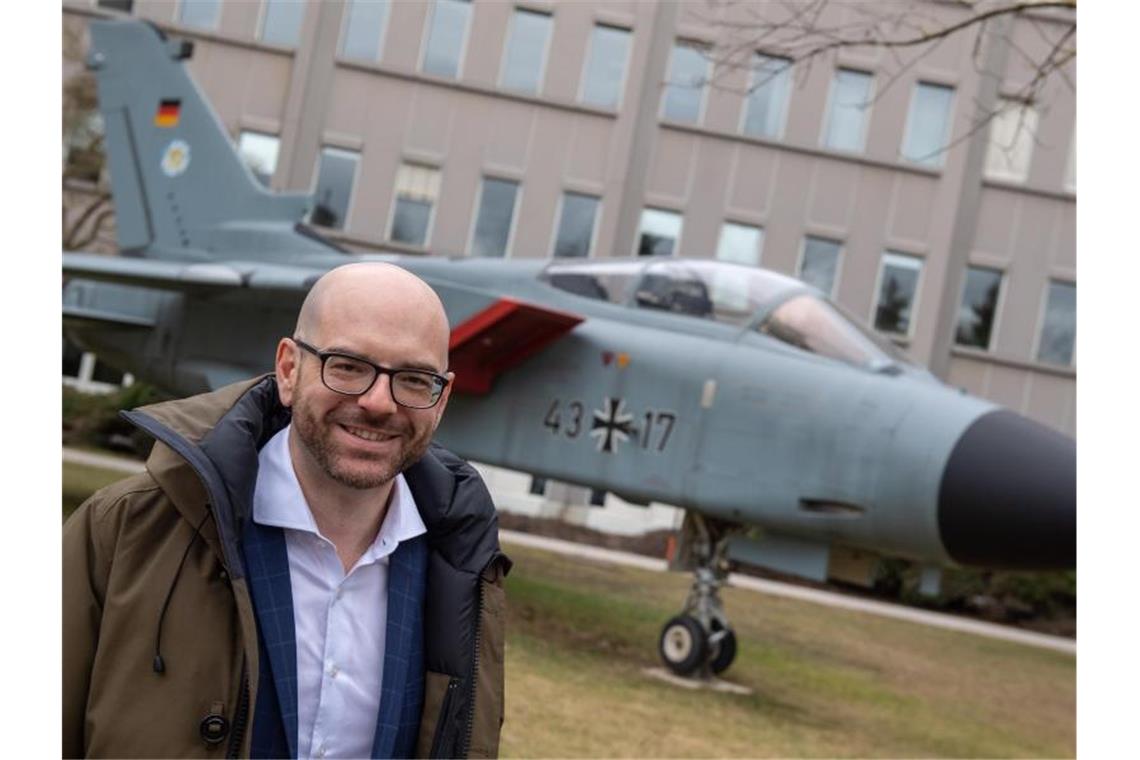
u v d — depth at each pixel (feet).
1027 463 21.71
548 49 62.08
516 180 61.62
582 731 18.03
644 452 25.77
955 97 63.05
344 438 6.30
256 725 6.20
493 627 7.05
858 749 20.76
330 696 6.40
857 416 23.36
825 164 63.41
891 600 57.72
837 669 31.17
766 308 25.86
